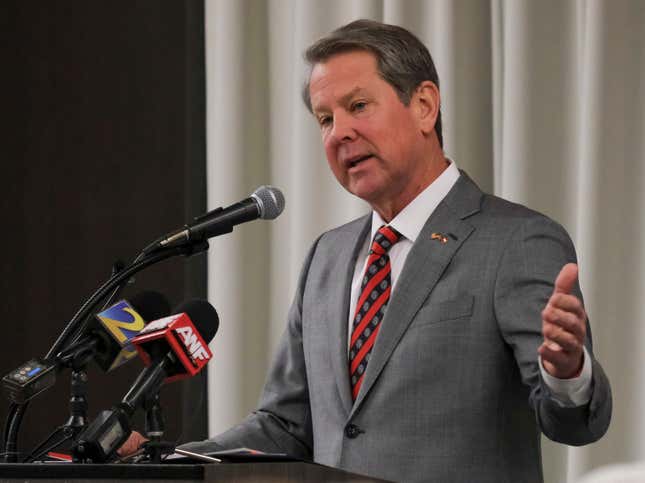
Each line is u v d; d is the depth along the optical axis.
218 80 9.21
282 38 9.27
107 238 9.81
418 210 5.84
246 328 9.05
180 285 9.45
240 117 9.15
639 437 7.36
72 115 9.98
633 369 7.43
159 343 4.17
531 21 7.91
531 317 5.20
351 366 5.70
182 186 9.66
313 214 8.82
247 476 3.57
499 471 5.29
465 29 8.23
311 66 5.95
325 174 8.82
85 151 9.93
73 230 9.89
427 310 5.50
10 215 10.03
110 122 9.89
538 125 7.89
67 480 3.38
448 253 5.60
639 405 7.38
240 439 5.95
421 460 5.31
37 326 9.91
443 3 8.23
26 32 10.13
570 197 7.89
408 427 5.37
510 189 7.87
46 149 10.01
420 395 5.39
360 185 5.77
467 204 5.79
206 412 9.15
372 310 5.75
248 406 9.01
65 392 9.57
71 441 4.33
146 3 9.84
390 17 8.52
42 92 10.06
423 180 5.89
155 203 9.73
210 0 9.41
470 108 8.22
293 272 8.86
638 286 7.48
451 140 8.15
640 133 7.55
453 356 5.39
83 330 4.39
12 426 4.21
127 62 9.88
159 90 9.77
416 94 5.86
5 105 10.12
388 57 5.77
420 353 5.42
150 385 4.06
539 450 5.59
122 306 4.48
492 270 5.46
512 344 5.25
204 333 4.50
